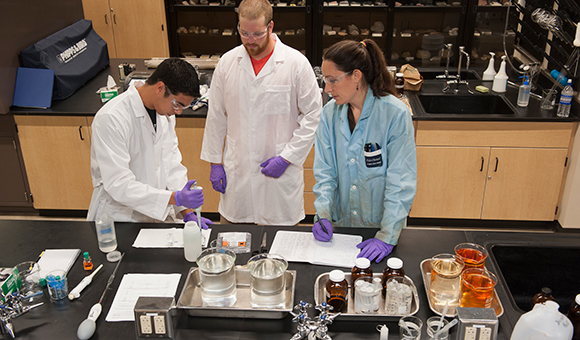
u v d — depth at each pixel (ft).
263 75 7.52
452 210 10.94
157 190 6.18
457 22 14.98
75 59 11.58
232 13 16.01
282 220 8.41
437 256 4.97
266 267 4.77
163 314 4.29
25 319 4.68
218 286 4.69
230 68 7.62
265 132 7.84
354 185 6.10
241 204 8.36
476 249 5.16
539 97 10.82
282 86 7.58
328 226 5.84
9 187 11.33
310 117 7.79
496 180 10.53
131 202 6.14
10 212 11.85
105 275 5.31
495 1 14.62
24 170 11.14
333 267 5.38
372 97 5.57
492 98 11.10
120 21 15.87
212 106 8.00
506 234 6.01
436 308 4.73
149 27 15.94
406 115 5.49
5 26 10.06
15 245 5.85
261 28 6.87
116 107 6.12
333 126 6.04
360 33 15.57
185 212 7.02
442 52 15.40
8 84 10.26
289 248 5.70
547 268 5.87
